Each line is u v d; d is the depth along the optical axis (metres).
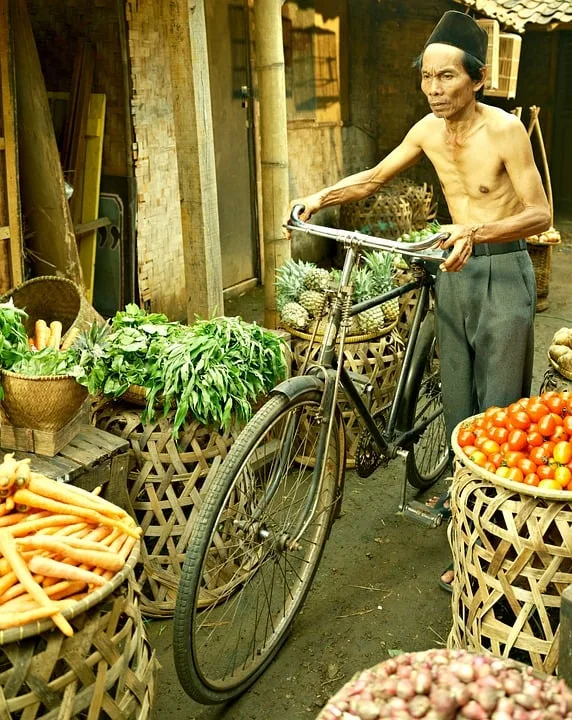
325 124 8.48
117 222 5.69
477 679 1.66
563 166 11.47
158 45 5.65
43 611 1.85
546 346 6.05
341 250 8.53
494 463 2.55
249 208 7.48
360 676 1.73
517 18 8.27
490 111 2.96
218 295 4.43
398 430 3.47
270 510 3.56
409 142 3.22
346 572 3.36
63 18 5.45
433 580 3.31
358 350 4.05
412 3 9.15
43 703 1.88
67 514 2.17
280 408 2.62
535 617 2.56
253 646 2.80
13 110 4.56
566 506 2.36
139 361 2.98
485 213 3.08
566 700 1.61
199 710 2.66
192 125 4.11
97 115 5.41
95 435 2.95
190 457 2.96
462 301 3.14
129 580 2.17
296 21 7.80
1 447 2.87
